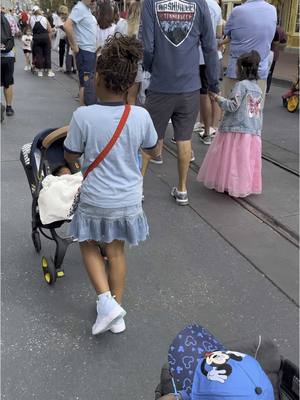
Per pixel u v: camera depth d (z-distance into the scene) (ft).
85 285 10.95
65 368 8.60
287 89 38.52
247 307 10.43
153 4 13.62
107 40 8.59
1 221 13.80
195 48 14.25
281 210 15.24
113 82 8.27
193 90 14.48
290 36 68.03
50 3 108.68
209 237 13.37
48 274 10.80
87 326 9.67
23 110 27.53
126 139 8.46
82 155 8.97
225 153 15.71
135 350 9.07
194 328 6.23
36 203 11.07
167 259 12.18
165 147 21.17
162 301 10.53
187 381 5.63
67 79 40.11
